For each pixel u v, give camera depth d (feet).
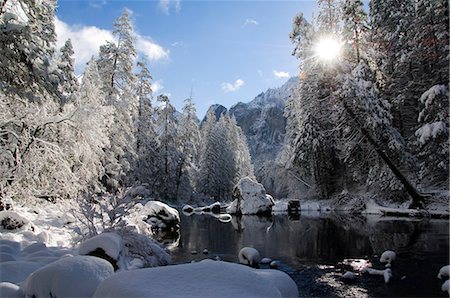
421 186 83.25
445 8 78.69
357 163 101.96
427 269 32.68
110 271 19.24
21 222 38.04
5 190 48.06
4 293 18.16
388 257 36.24
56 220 49.44
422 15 84.64
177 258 40.73
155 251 33.55
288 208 114.11
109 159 98.12
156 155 153.58
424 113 72.28
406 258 37.32
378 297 26.05
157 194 150.00
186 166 174.81
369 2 110.01
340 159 106.83
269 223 79.41
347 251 43.06
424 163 77.82
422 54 87.15
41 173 52.80
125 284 14.58
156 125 161.99
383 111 77.82
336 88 82.74
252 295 14.24
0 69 35.06
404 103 95.45
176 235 59.88
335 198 108.17
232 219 92.99
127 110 107.24
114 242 26.12
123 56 110.11
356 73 80.74
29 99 37.01
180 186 170.81
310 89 111.14
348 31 88.02
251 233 62.18
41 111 50.80
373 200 91.91
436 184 82.02
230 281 14.88
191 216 105.60
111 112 68.80
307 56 110.63
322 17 97.96
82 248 25.94
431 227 58.75
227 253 43.91
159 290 13.96
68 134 55.98
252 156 561.43
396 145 76.69
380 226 63.57
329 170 115.34
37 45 35.50
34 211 55.16
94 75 87.40
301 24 114.42
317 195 124.06
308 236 56.54
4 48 33.76
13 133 46.09
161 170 155.94
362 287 28.53
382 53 98.48
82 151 59.62
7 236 33.24
